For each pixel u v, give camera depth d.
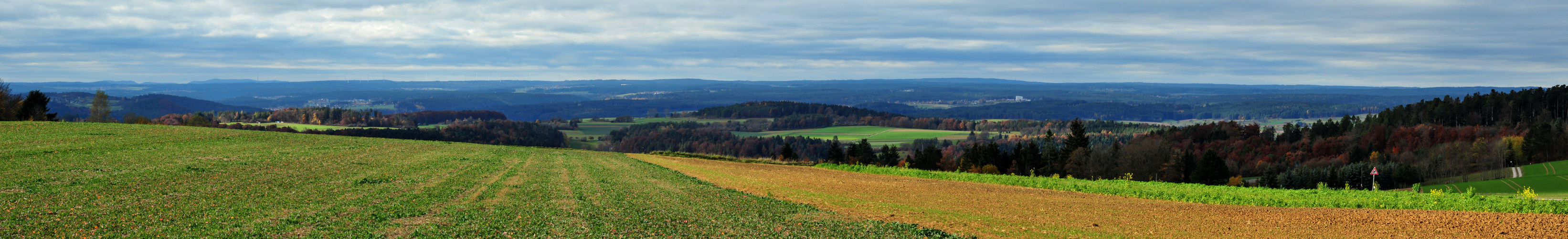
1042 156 123.50
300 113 191.50
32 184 24.08
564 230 18.75
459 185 30.59
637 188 32.31
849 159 136.88
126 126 62.41
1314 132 194.50
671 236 18.41
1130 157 114.44
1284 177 124.56
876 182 42.06
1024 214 25.23
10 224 16.17
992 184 45.22
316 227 17.75
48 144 42.34
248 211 19.98
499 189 29.44
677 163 60.69
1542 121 170.38
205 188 25.30
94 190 23.30
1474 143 139.00
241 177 29.86
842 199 29.88
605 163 52.34
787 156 85.81
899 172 54.62
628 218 21.22
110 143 45.00
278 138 59.88
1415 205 28.62
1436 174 132.00
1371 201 30.50
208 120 183.75
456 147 63.16
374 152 50.56
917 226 21.41
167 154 39.56
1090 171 110.69
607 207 24.16
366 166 39.31
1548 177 115.50
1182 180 115.25
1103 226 22.25
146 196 22.41
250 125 150.75
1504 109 189.00
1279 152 159.12
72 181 25.66
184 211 19.36
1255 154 154.50
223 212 19.56
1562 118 175.75
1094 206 28.34
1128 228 21.78
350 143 59.47
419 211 21.34
